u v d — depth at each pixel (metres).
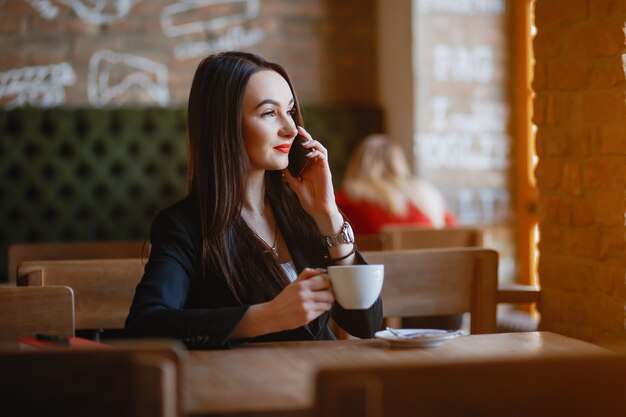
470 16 5.54
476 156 5.55
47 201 5.43
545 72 2.75
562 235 2.71
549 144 2.75
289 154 2.21
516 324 4.23
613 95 2.43
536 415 1.20
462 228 3.73
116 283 2.50
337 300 1.79
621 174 2.42
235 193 2.12
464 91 5.53
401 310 2.55
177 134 5.62
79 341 1.76
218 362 1.70
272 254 2.13
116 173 5.56
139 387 1.15
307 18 5.97
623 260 2.41
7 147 5.37
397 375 1.15
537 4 2.78
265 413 1.31
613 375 1.21
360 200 4.65
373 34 6.05
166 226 2.11
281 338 2.08
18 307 2.00
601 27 2.47
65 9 5.62
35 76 5.57
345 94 6.04
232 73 2.15
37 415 1.16
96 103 5.67
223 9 5.85
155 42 5.75
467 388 1.17
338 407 1.11
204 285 2.10
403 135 5.64
